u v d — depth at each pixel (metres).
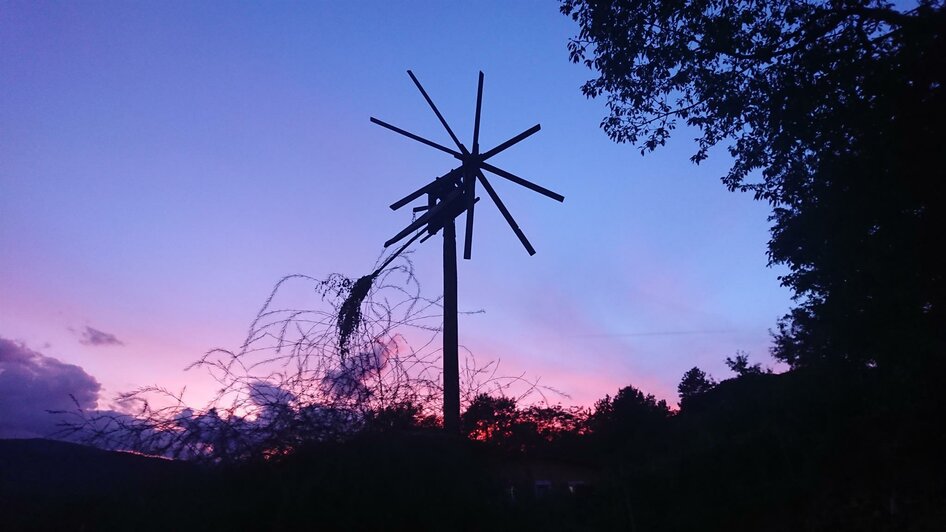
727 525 11.20
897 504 11.05
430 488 5.96
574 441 7.68
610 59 14.71
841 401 13.69
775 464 12.30
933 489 11.11
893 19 12.89
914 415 12.70
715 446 12.49
